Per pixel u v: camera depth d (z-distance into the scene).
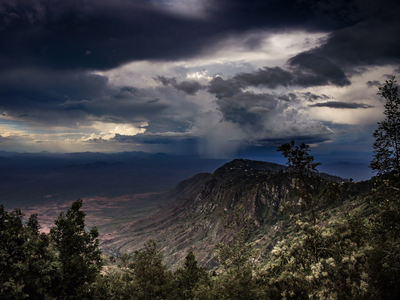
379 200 21.19
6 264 20.64
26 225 26.81
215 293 27.70
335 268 19.75
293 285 21.41
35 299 21.78
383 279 17.77
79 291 24.12
